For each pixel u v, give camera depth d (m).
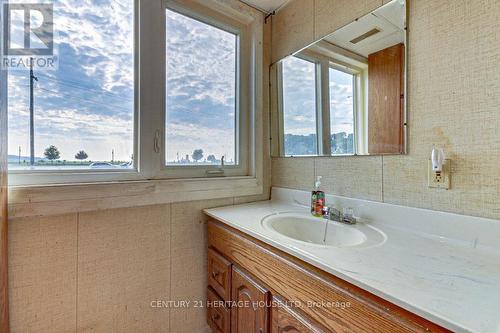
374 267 0.63
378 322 0.54
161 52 1.27
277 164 1.61
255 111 1.58
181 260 1.31
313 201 1.23
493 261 0.68
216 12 1.46
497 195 0.75
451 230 0.84
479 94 0.78
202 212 1.37
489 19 0.76
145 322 1.20
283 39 1.55
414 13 0.94
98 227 1.08
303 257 0.72
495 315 0.44
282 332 0.80
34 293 0.95
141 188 1.17
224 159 1.53
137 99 1.21
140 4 1.20
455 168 0.83
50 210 0.96
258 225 1.04
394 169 1.00
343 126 1.20
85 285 1.05
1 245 0.86
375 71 1.07
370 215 1.08
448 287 0.54
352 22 1.16
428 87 0.90
